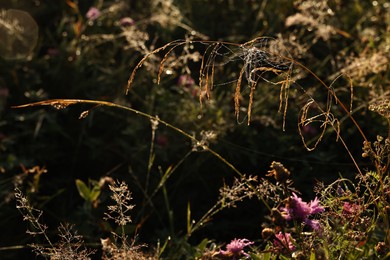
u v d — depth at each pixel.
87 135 3.91
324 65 4.04
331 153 3.42
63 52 4.28
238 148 3.50
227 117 3.62
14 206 3.35
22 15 4.72
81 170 3.81
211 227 3.33
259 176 3.50
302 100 3.65
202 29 4.44
